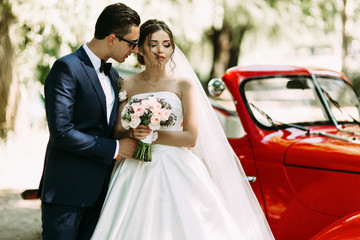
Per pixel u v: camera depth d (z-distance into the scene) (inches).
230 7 473.4
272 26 524.4
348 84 160.7
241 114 145.2
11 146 397.7
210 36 589.9
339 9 478.0
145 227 110.6
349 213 122.3
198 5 426.3
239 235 117.3
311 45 559.5
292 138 141.9
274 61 621.9
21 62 434.6
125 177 116.4
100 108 112.7
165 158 116.9
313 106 152.0
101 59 114.0
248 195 128.7
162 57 118.7
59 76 108.3
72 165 110.8
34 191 153.9
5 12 407.2
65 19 374.0
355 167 121.0
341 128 148.3
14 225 219.9
